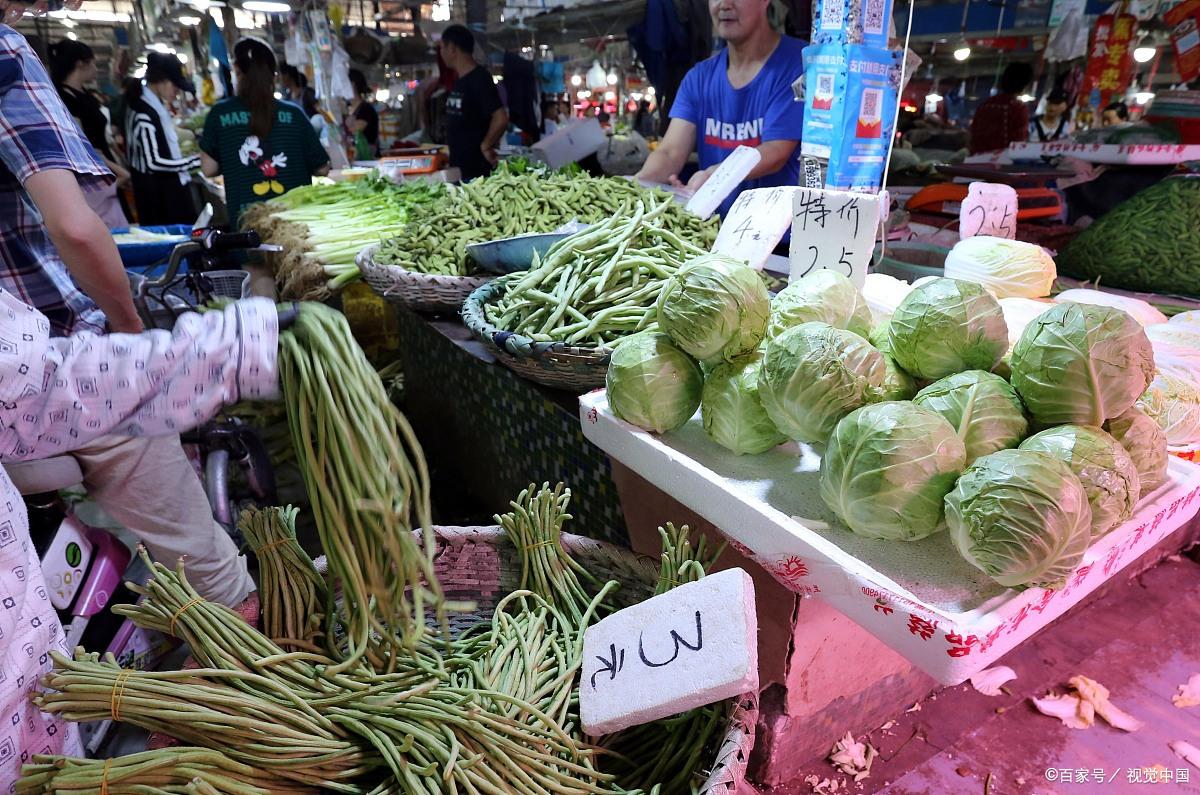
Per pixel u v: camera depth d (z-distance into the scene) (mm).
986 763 1521
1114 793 1430
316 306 899
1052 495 930
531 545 1368
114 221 4305
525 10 7426
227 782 951
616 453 1448
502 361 1821
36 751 1004
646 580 1324
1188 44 2900
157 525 1940
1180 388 1416
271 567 1201
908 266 2141
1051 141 2961
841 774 1540
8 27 1586
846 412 1146
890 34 1666
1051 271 1830
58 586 1648
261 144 4207
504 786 1026
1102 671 1726
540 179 2723
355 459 854
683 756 1139
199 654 1091
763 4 2748
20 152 1567
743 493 1192
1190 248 2070
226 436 2387
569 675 1211
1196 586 2031
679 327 1282
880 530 1052
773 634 1410
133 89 4949
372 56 8156
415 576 898
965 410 1116
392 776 1063
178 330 816
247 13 8227
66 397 782
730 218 1832
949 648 900
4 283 1684
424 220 2623
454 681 1189
